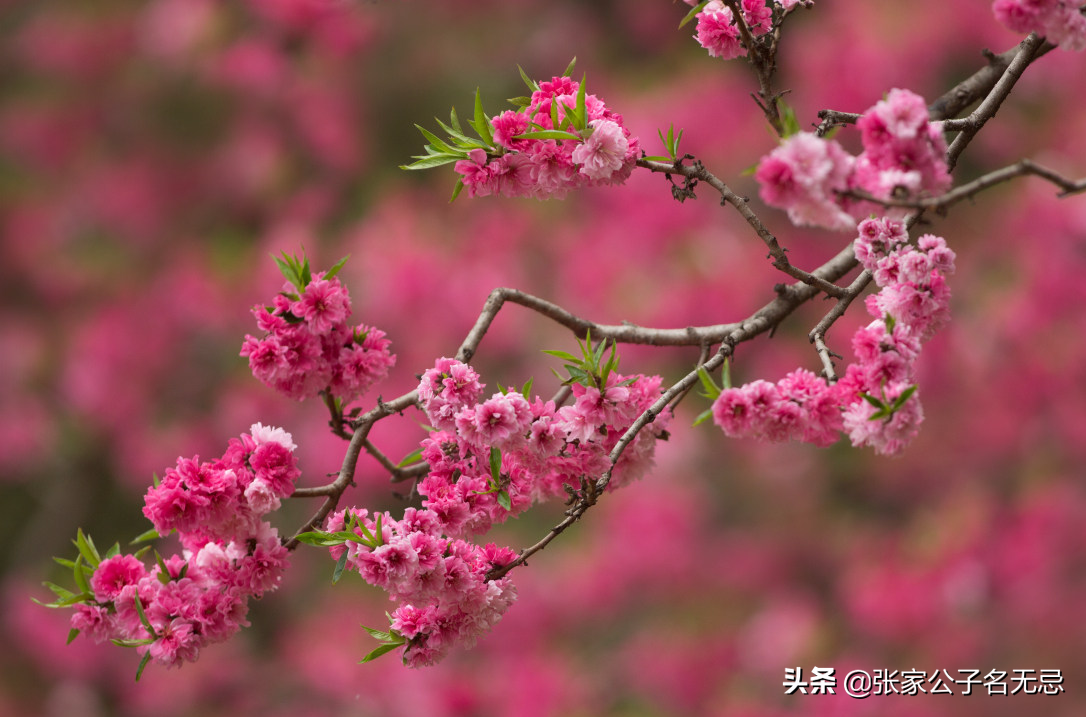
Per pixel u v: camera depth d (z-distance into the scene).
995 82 3.56
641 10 11.00
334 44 10.85
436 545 2.63
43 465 10.44
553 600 9.64
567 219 10.27
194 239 10.88
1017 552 9.25
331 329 2.91
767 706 9.20
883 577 9.41
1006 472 9.67
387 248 9.99
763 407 2.46
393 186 10.80
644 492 9.89
